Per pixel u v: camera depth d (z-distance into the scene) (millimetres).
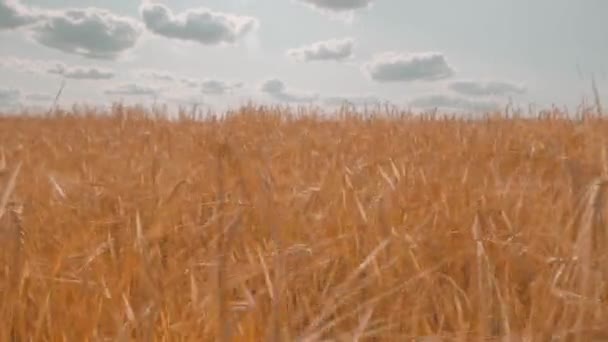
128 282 1955
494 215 2625
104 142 6355
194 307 1749
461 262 2143
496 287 1650
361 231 2428
